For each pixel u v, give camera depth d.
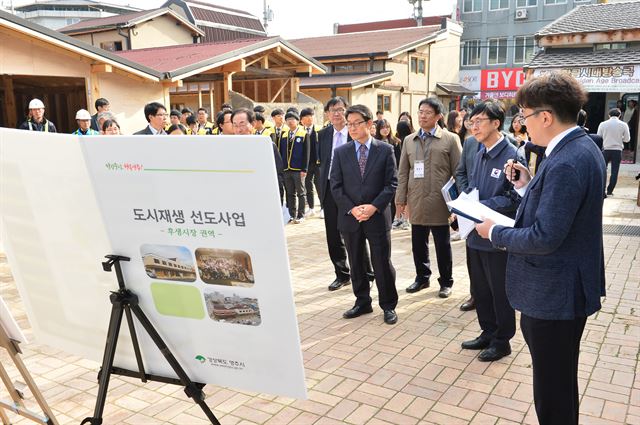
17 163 1.92
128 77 10.31
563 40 14.77
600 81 13.69
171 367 1.96
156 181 1.70
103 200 1.80
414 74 23.12
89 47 9.28
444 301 4.91
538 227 2.05
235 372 1.86
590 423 2.90
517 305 2.28
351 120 4.21
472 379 3.44
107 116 5.77
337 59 20.94
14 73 8.73
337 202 4.43
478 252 3.69
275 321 1.72
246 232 1.64
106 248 1.87
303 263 6.34
